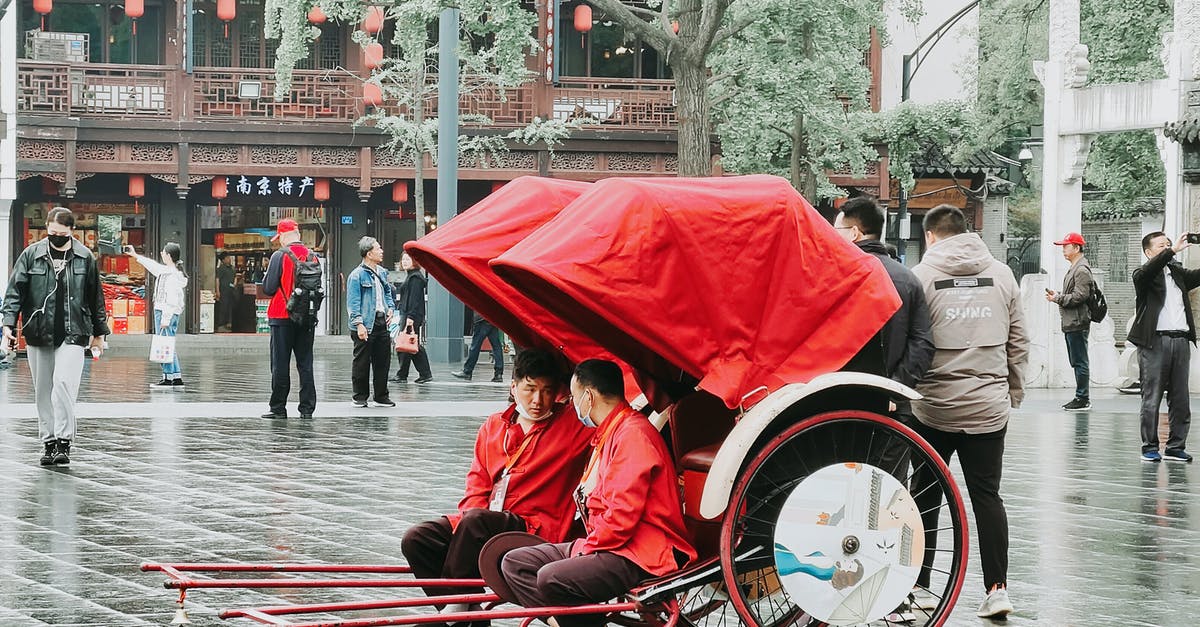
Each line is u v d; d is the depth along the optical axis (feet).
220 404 54.70
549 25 105.40
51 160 100.42
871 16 80.02
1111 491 35.22
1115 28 103.40
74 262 36.29
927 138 96.22
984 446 21.93
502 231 18.63
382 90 99.40
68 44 104.88
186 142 102.47
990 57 117.19
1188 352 41.50
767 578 17.61
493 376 75.66
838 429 17.71
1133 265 130.52
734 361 17.29
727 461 16.47
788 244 17.44
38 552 25.20
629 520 16.66
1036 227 140.05
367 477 35.27
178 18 102.17
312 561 24.76
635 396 20.02
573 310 18.43
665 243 16.70
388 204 112.57
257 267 110.73
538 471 18.88
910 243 127.44
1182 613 21.93
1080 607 22.29
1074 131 73.26
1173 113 67.05
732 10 75.77
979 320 22.06
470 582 17.63
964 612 21.98
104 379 69.05
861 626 17.46
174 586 16.71
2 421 47.26
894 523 17.43
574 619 16.78
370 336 54.54
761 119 77.82
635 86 109.09
